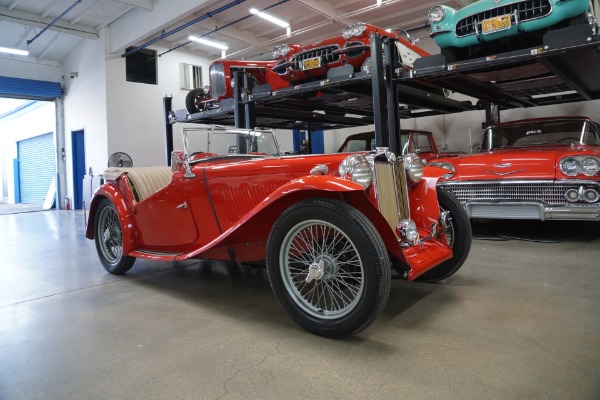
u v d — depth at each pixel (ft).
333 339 6.35
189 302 8.53
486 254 11.63
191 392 4.95
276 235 6.68
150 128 34.30
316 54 15.02
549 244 12.65
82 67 34.91
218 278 10.55
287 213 6.56
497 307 7.39
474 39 12.02
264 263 8.76
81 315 7.91
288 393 4.83
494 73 14.10
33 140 46.42
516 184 12.69
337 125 27.14
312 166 7.60
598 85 16.90
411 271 6.64
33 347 6.44
